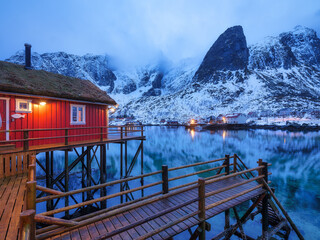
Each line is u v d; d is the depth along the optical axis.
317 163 24.92
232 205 5.54
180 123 113.56
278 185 16.94
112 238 4.00
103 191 11.55
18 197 5.14
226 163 8.30
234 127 82.12
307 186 16.67
